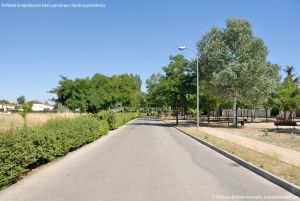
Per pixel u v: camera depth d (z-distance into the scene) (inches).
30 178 359.9
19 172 338.0
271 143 735.1
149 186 323.0
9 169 318.7
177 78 1702.8
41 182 339.6
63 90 1835.6
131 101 2824.8
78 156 536.7
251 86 1421.0
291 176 353.7
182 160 497.4
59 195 287.9
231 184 337.4
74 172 394.9
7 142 318.7
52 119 605.6
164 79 1766.7
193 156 546.9
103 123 982.4
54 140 469.7
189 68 1713.8
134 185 327.0
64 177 365.1
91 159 502.0
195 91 1688.0
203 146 714.8
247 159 477.4
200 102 1919.3
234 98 1491.1
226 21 1521.9
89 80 2129.7
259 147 648.4
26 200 272.4
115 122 1298.0
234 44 1496.1
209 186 326.3
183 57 1733.5
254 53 1461.6
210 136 928.9
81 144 679.1
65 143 529.3
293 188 305.3
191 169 420.8
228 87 1437.0
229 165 458.9
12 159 323.9
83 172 394.9
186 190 308.3
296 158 494.0
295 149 619.8
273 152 565.6
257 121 2207.2
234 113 1497.3
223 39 1518.2
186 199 276.8
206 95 1828.2
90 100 1854.1
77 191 302.2
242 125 1533.0
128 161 481.7
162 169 417.4
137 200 272.8
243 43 1460.4
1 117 919.0
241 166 451.2
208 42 1531.7
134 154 561.0
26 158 355.6
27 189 309.6
